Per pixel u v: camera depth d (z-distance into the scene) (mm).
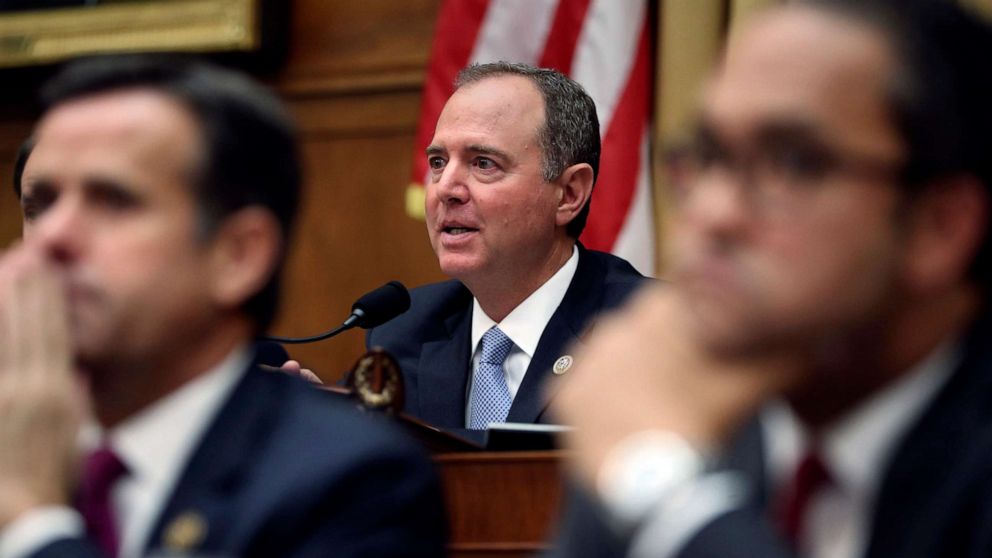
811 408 3756
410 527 4426
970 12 3586
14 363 4305
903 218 3484
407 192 13656
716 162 3559
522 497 6438
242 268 4637
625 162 12344
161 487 4488
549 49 12656
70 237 4438
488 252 9742
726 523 3408
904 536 3609
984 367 3664
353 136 13828
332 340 13617
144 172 4480
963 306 3695
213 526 4309
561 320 9562
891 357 3656
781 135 3463
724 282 3510
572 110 10078
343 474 4367
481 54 12695
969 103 3518
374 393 6793
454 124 10008
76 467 4301
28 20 14539
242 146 4617
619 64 12508
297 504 4312
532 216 9797
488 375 9656
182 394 4574
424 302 10234
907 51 3475
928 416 3668
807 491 3803
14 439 4219
